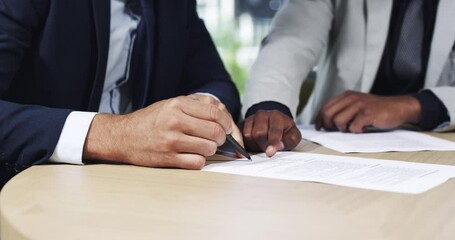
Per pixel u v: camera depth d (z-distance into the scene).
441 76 1.34
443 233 0.42
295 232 0.43
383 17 1.33
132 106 1.19
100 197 0.54
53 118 0.75
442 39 1.29
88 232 0.42
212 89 1.21
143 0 1.13
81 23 0.98
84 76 1.01
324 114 1.14
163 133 0.70
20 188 0.57
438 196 0.56
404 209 0.50
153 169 0.70
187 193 0.56
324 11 1.42
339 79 1.42
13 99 0.98
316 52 1.37
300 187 0.60
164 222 0.45
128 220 0.45
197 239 0.41
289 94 1.13
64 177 0.64
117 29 1.13
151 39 1.12
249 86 1.16
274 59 1.23
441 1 1.29
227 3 2.40
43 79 0.97
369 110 1.10
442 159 0.80
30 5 0.91
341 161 0.77
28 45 0.93
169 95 1.20
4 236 0.45
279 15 1.43
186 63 1.29
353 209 0.50
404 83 1.40
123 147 0.73
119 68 1.15
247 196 0.55
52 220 0.45
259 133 0.87
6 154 0.75
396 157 0.82
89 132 0.74
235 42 2.39
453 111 1.12
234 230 0.43
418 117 1.13
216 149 0.74
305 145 0.95
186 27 1.23
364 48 1.37
